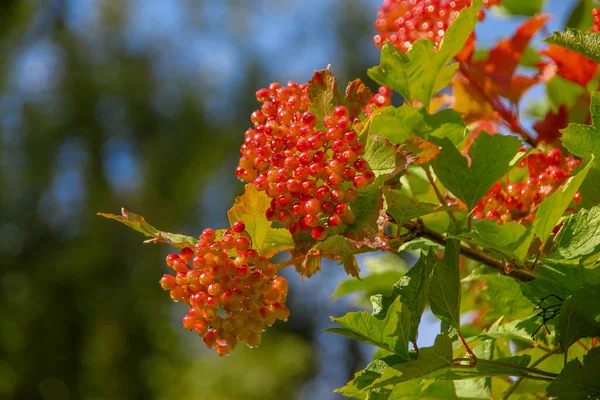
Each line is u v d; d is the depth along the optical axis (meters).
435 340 0.96
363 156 0.98
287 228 0.99
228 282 0.97
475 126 1.18
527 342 1.08
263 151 0.98
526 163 1.12
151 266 8.22
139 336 7.81
